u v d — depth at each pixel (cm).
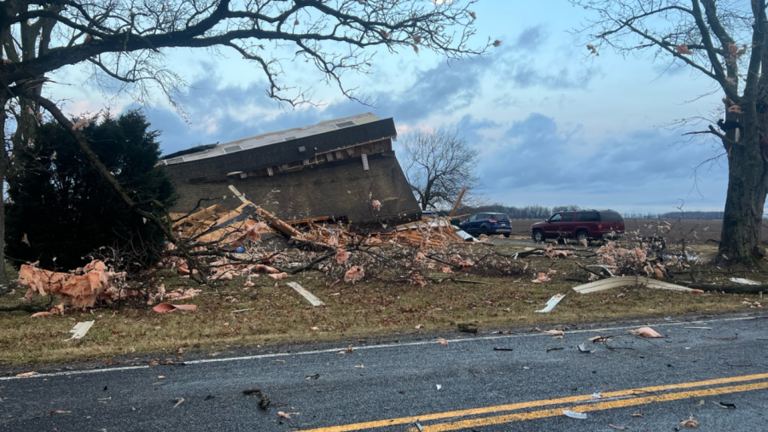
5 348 640
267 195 2589
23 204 1216
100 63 1331
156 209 1307
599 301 1008
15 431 379
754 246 1527
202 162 2608
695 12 1559
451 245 2205
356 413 413
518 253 1744
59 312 884
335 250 1330
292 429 382
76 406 433
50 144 1246
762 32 1469
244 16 1261
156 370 543
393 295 1088
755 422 392
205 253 1162
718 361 562
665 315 857
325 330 752
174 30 1247
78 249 1230
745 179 1524
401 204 2627
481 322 802
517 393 459
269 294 1092
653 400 438
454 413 412
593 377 505
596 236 2559
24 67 1094
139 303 949
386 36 1284
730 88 1542
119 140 1311
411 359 581
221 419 403
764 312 884
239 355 604
